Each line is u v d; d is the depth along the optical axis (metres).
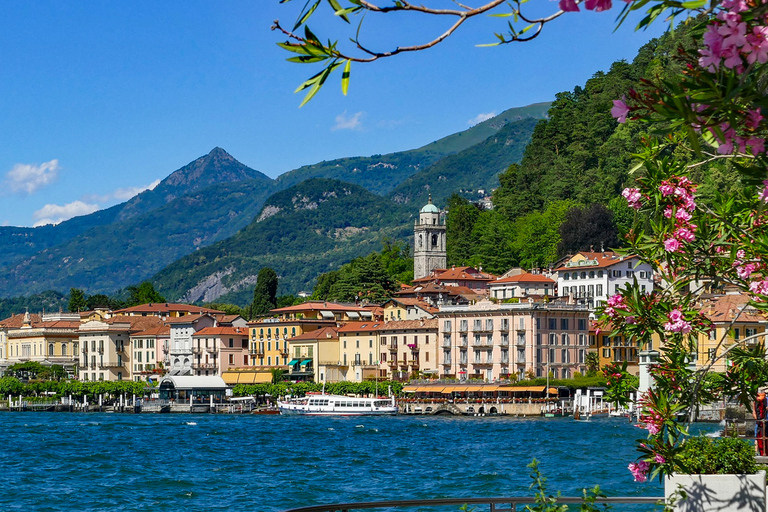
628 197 22.05
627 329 21.55
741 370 23.09
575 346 199.38
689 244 21.38
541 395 189.50
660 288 22.38
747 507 21.77
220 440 138.50
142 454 117.06
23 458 112.62
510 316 198.00
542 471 88.06
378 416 198.62
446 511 70.62
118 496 80.62
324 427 166.12
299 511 21.80
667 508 22.14
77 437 145.50
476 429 153.00
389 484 84.69
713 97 11.15
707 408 133.00
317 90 11.37
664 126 11.80
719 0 10.68
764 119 11.52
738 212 21.62
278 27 11.34
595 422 165.12
